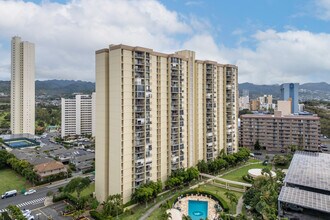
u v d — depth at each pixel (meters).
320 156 134.50
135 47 97.69
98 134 99.75
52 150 172.88
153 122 107.44
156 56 108.12
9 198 104.44
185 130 123.88
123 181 94.94
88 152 169.62
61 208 94.88
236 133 159.38
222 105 150.75
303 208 91.75
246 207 93.69
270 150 195.62
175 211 86.25
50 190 113.12
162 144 112.38
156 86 108.38
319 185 98.50
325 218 85.88
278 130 193.25
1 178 127.31
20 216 79.94
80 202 92.50
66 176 127.94
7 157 143.00
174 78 116.69
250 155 173.38
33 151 170.00
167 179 114.75
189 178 117.88
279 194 91.06
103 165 97.88
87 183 99.69
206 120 139.38
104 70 96.75
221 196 106.81
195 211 94.31
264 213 79.38
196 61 133.12
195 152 134.25
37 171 122.75
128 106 96.38
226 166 142.38
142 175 102.19
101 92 98.06
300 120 187.38
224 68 150.62
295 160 128.12
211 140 141.50
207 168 132.25
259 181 102.31
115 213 87.00
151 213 90.44
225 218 82.50
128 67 95.88
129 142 97.25
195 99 133.50
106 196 98.06
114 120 95.06
